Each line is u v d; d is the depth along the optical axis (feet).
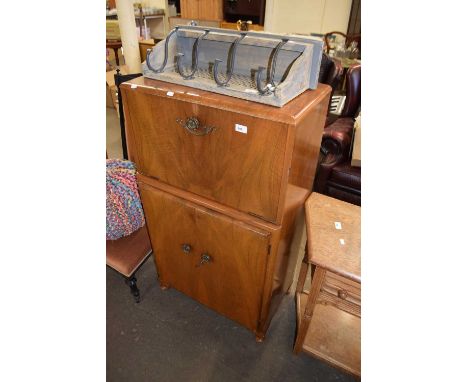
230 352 4.31
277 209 2.89
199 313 4.81
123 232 4.40
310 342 4.15
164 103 2.90
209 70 3.14
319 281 3.26
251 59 2.93
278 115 2.42
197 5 15.23
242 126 2.59
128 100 3.12
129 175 4.24
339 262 3.02
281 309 4.89
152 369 4.11
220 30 2.98
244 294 3.84
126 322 4.65
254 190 2.89
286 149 2.52
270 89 2.49
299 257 5.71
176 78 2.95
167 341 4.43
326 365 4.18
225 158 2.87
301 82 2.75
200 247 3.77
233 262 3.59
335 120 7.25
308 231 3.38
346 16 14.01
